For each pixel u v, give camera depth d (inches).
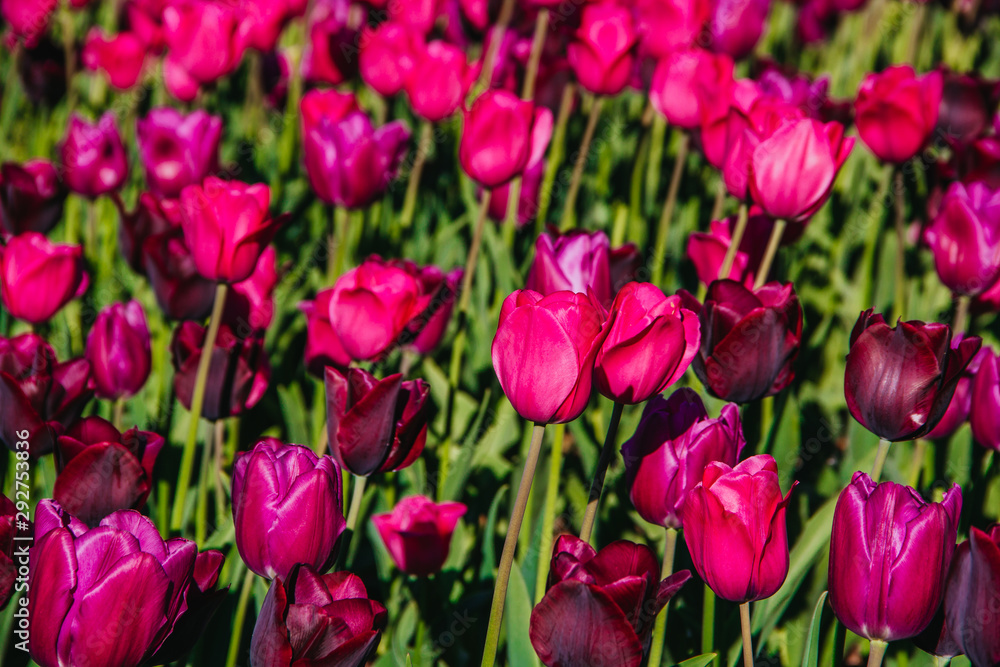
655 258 64.7
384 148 59.1
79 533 43.9
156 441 48.3
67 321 61.5
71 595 42.9
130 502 46.9
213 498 56.4
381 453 46.8
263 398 60.7
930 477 55.6
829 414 64.9
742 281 55.3
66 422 49.8
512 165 55.8
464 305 56.7
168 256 53.2
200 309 54.2
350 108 63.4
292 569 43.6
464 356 63.1
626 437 57.4
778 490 44.4
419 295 52.9
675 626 51.8
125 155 64.9
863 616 44.6
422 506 51.2
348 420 46.3
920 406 46.3
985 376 50.6
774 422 53.3
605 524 55.4
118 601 42.7
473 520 56.7
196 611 44.3
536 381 44.1
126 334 52.9
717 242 55.4
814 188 52.2
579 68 63.5
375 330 51.0
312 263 67.5
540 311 43.7
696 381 57.0
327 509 45.1
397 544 50.8
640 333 44.6
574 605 43.1
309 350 54.8
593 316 44.1
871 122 59.2
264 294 54.4
